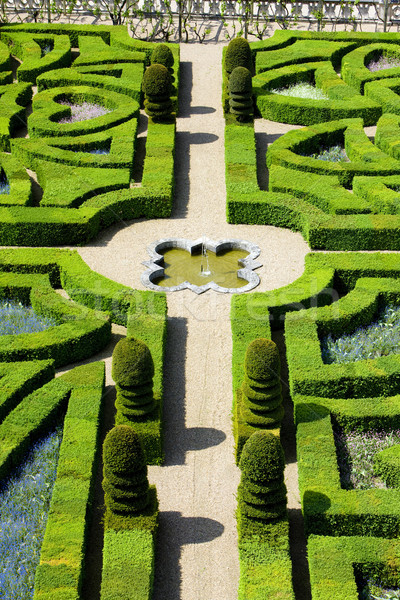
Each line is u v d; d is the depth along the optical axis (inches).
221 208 1190.9
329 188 1165.1
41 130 1311.5
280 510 689.0
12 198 1141.7
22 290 970.7
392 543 677.3
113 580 644.7
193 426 823.7
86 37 1694.1
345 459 780.6
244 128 1349.7
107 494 690.2
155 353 868.0
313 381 826.8
